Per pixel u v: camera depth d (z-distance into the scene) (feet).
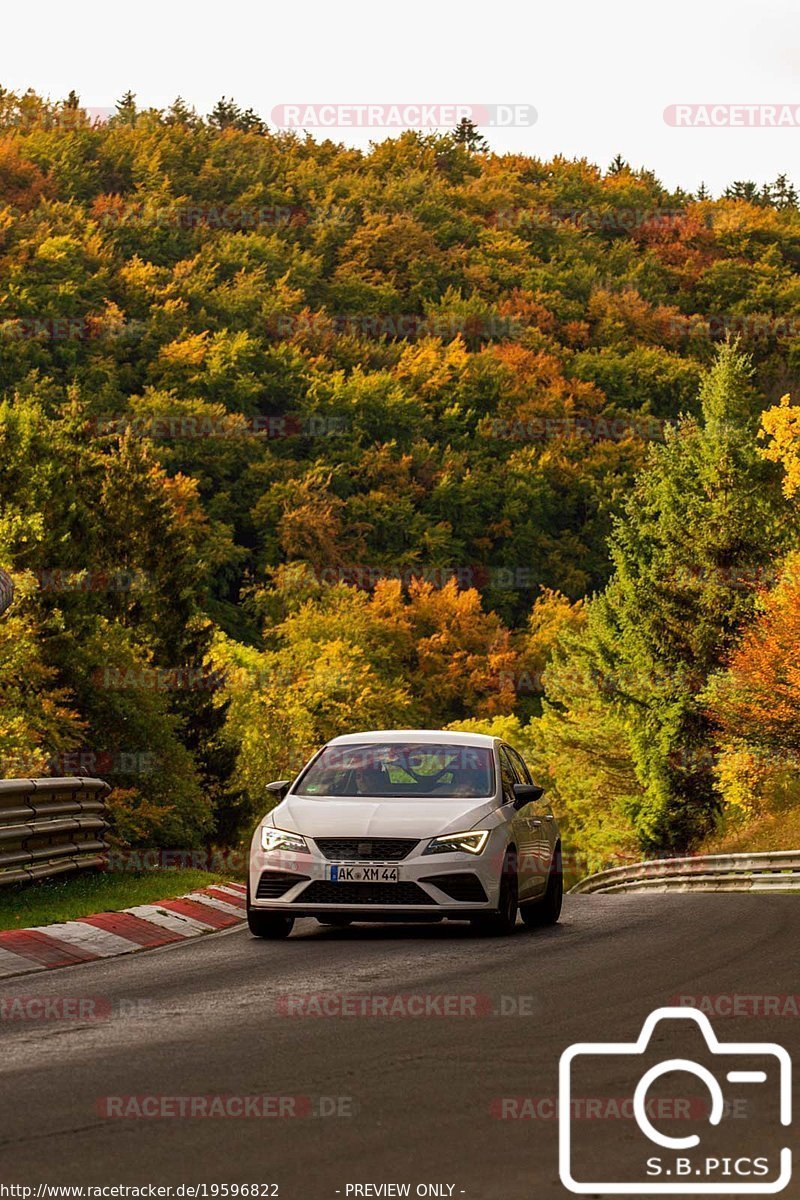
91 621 171.63
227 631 466.29
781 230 586.04
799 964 40.06
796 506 221.46
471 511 501.15
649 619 223.30
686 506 230.48
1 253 563.48
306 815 48.03
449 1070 25.35
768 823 197.36
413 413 530.27
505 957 41.86
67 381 525.34
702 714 200.13
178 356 535.60
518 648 446.60
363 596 437.58
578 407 520.42
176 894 57.41
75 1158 19.51
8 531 171.83
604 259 586.45
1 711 153.99
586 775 250.78
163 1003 33.17
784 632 180.65
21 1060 26.22
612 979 37.06
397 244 618.03
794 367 510.17
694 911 59.06
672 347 543.80
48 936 43.37
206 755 204.33
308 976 37.86
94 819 62.39
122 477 197.16
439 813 47.83
